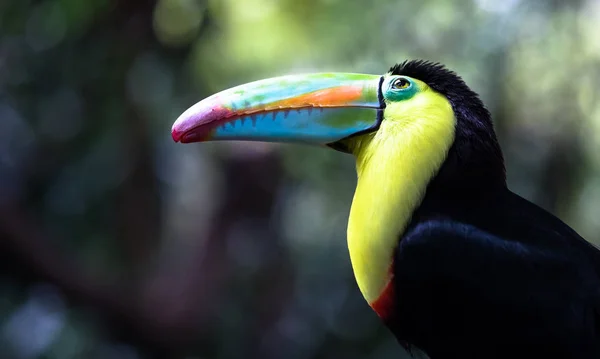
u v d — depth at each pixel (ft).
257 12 35.88
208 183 37.32
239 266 35.42
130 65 33.47
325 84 16.05
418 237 14.93
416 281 14.99
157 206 36.06
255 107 15.96
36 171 34.53
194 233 37.45
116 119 33.99
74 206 34.83
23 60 33.17
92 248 35.06
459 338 15.08
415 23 34.58
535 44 32.63
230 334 34.63
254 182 35.63
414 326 15.56
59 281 32.68
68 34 32.86
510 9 33.09
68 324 34.76
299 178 37.04
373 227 15.21
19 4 32.04
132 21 33.09
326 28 35.76
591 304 14.49
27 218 32.40
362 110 15.76
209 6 34.01
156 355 34.58
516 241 14.85
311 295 38.22
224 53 35.32
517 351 14.67
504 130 33.01
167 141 35.32
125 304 33.78
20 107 33.71
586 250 15.25
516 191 33.30
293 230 39.34
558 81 32.55
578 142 32.73
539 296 14.52
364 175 15.65
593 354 14.30
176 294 34.63
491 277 14.66
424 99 15.52
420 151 15.16
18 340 34.47
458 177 15.20
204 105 16.05
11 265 32.07
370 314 37.91
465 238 14.82
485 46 33.24
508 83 32.94
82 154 34.47
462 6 33.99
